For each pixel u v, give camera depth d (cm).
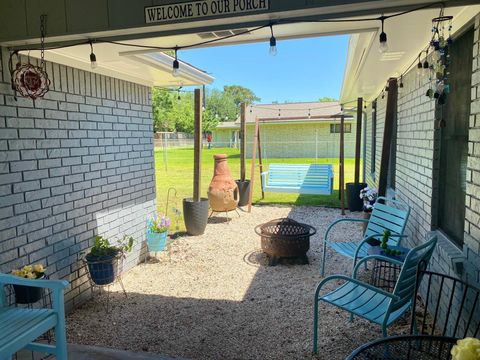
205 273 442
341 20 224
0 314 220
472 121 232
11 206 289
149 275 439
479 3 201
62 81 342
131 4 236
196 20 227
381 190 491
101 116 399
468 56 258
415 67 395
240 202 844
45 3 250
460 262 245
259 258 493
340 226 648
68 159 351
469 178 236
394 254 303
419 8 208
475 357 127
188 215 599
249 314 334
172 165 1816
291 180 877
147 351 277
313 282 406
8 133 286
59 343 224
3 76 280
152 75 448
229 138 2909
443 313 284
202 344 286
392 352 183
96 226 393
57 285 222
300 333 298
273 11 215
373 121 934
